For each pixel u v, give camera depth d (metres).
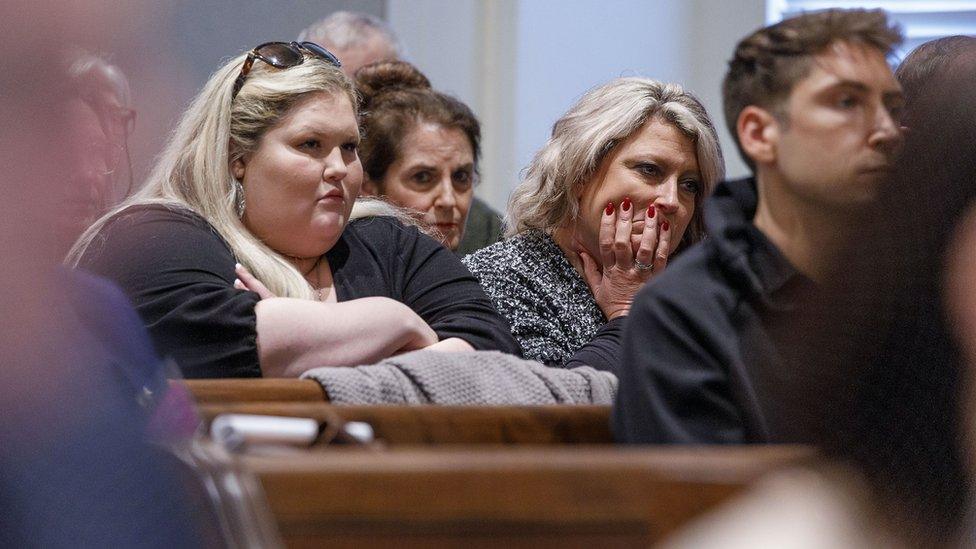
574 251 8.81
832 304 3.09
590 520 2.27
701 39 15.53
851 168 4.89
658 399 4.64
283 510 2.34
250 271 7.43
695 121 8.52
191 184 7.67
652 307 4.79
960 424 2.93
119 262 7.02
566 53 15.24
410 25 15.00
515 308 8.59
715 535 1.46
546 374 5.80
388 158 10.31
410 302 7.95
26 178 1.96
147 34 1.83
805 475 1.68
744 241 4.92
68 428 2.80
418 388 5.48
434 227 10.05
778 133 5.02
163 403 3.93
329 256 7.96
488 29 15.24
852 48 4.97
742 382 4.62
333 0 14.39
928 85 3.95
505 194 15.13
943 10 15.22
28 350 2.68
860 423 2.95
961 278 2.99
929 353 2.97
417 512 2.31
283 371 6.84
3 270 2.35
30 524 2.75
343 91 7.89
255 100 7.71
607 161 8.52
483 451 2.46
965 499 2.88
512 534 2.29
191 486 2.69
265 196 7.66
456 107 10.52
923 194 3.09
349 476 2.34
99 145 3.17
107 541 2.77
